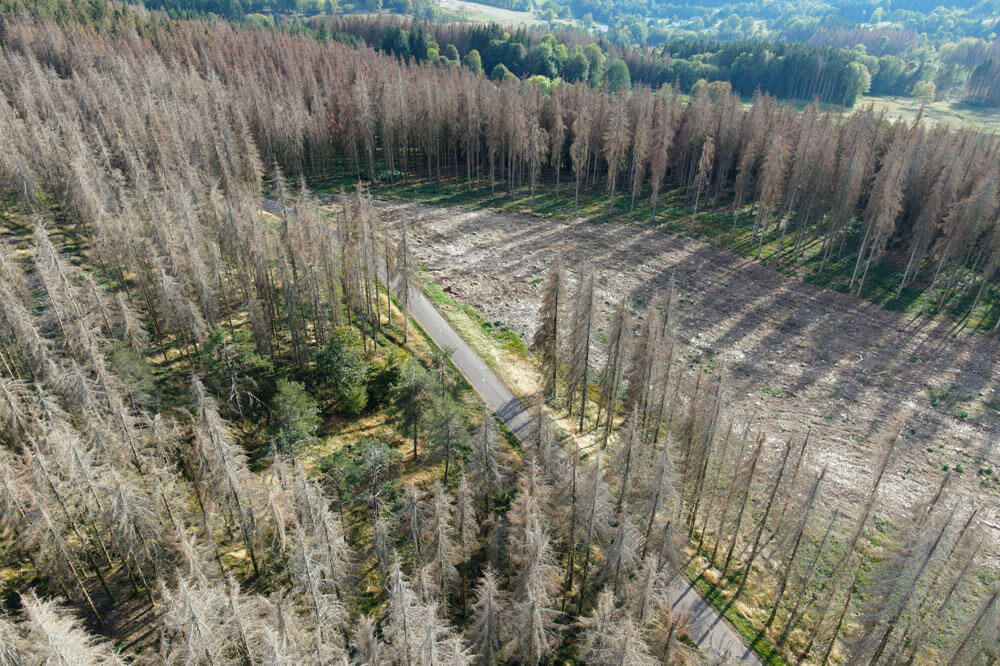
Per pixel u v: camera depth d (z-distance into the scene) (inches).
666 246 3221.0
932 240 2955.2
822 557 1519.4
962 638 1119.0
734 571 1494.8
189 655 884.6
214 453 1191.6
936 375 2300.7
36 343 1550.2
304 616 1121.4
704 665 1141.1
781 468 1325.0
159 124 2989.7
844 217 2881.4
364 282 2320.4
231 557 1346.0
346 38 6939.0
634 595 1061.1
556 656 1210.6
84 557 1275.8
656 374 1611.7
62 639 844.6
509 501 1421.0
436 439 1537.9
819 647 1317.7
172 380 1860.2
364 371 1908.2
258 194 3144.7
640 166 3592.5
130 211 2132.1
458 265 2933.1
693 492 1540.4
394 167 4210.1
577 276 2871.6
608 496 1272.1
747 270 3014.3
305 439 1644.9
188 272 1977.1
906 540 1073.5
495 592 1066.7
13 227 2632.9
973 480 1824.6
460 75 4849.9
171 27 5502.0
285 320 2201.0
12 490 1131.9
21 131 2824.8
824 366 2345.0
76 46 4261.8
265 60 5002.5
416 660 924.6
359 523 1456.7
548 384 2022.6
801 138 3102.9
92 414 1295.5
